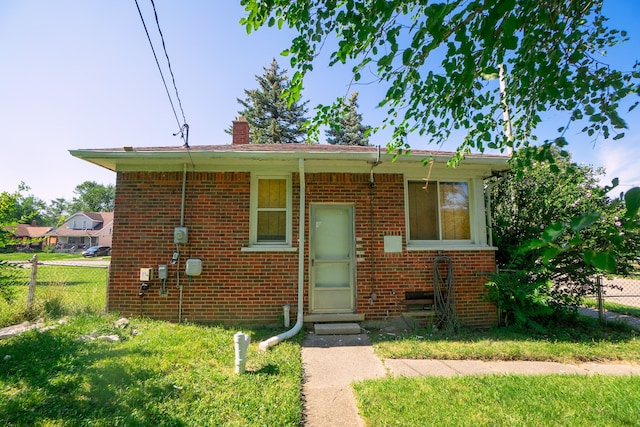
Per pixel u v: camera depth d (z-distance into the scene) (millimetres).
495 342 5266
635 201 1113
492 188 7543
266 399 3266
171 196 6441
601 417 2994
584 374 4133
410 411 3109
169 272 6266
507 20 1865
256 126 31047
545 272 6180
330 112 3350
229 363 4160
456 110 3164
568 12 2393
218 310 6242
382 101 2805
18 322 5938
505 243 6984
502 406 3203
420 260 6555
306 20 2504
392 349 4934
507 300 6234
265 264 6379
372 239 6555
